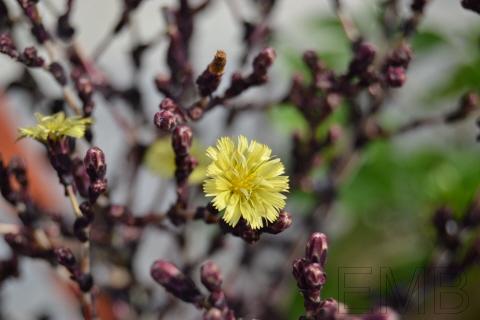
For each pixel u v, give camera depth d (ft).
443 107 1.12
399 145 1.05
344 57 1.06
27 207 0.71
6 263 0.76
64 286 1.00
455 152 1.06
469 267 0.77
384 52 0.82
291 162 0.84
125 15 0.76
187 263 0.81
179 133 0.65
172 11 0.79
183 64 0.77
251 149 0.60
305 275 0.59
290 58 1.03
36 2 0.69
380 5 0.83
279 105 0.81
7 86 0.78
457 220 0.78
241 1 1.28
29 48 0.68
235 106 0.82
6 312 0.92
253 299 0.88
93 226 0.79
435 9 1.28
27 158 1.01
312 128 0.79
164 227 0.80
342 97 0.78
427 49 1.11
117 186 0.84
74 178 0.67
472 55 1.11
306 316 0.60
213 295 0.62
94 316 0.68
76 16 1.33
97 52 0.80
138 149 0.81
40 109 0.78
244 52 0.83
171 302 0.84
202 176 0.76
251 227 0.60
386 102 0.96
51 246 0.72
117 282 0.83
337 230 1.09
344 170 0.85
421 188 1.04
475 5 0.68
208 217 0.66
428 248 1.00
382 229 1.08
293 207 0.95
